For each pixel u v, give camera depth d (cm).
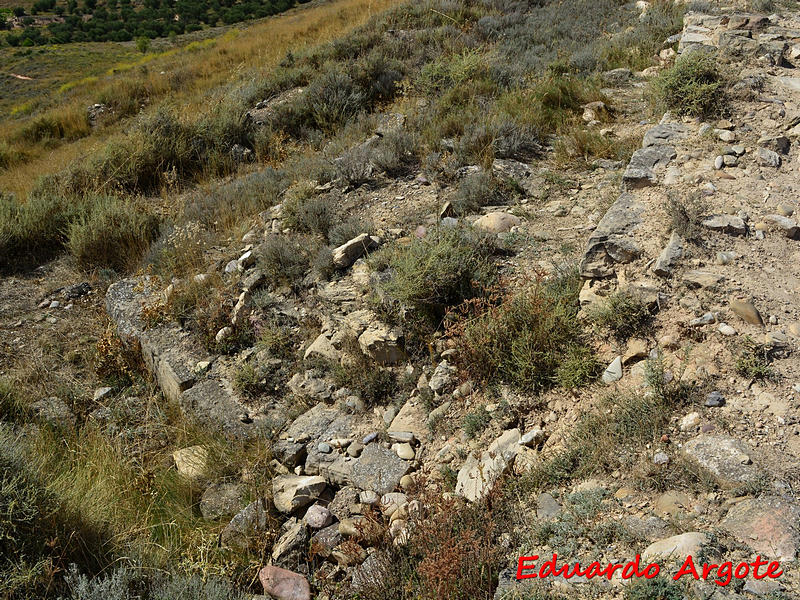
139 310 659
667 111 693
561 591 285
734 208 505
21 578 320
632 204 530
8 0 9588
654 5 1167
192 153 1062
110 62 4103
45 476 415
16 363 623
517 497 353
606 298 453
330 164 816
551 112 845
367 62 1202
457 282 511
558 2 1465
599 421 375
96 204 866
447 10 1476
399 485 408
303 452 461
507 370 436
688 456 331
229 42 2286
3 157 1429
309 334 562
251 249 684
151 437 529
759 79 686
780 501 297
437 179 738
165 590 342
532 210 632
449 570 299
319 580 361
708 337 400
